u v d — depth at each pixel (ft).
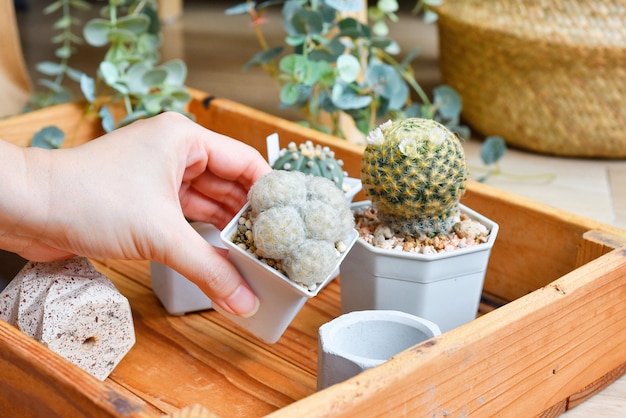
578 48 2.95
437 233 1.96
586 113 3.10
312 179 1.78
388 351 1.80
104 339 1.84
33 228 1.74
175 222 1.76
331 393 1.50
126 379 1.89
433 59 4.41
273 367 1.94
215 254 1.76
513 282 2.14
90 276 1.89
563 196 2.94
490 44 3.11
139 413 1.46
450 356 1.60
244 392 1.86
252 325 1.86
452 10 3.24
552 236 2.05
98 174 1.76
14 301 1.86
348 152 2.31
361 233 1.97
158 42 2.95
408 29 4.97
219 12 5.43
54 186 1.74
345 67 2.50
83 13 5.42
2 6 3.28
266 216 1.70
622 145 3.15
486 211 2.14
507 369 1.71
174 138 1.83
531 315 1.71
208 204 2.03
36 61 4.41
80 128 2.61
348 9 2.56
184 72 2.69
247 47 4.69
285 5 2.63
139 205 1.75
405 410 1.57
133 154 1.79
